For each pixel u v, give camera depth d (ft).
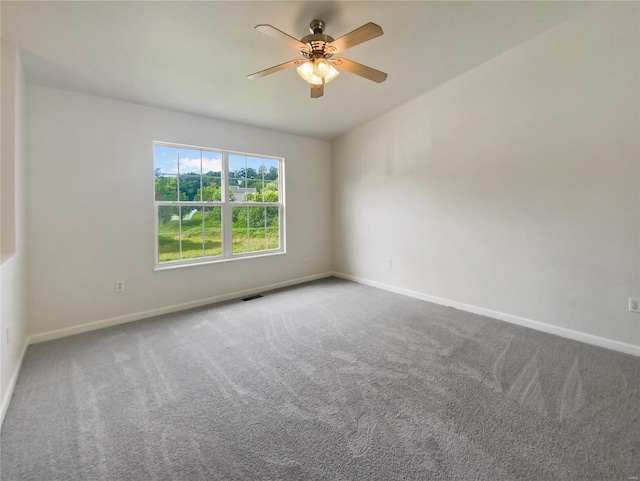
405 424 5.39
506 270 10.16
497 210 10.27
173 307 11.41
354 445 4.91
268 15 6.99
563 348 8.22
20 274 7.59
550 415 5.57
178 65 8.52
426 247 12.54
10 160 7.00
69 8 6.18
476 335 9.12
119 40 7.29
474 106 10.59
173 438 5.08
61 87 8.97
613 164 7.93
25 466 4.52
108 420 5.52
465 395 6.22
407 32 8.29
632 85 7.55
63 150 9.07
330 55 7.13
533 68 9.11
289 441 5.01
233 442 5.00
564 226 8.84
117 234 10.10
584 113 8.29
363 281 15.55
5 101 6.95
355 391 6.39
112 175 9.95
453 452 4.75
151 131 10.73
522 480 4.24
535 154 9.27
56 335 9.06
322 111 12.78
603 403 5.89
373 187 14.64
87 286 9.59
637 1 7.36
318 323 10.19
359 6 7.07
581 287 8.61
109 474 4.38
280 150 14.64
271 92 10.62
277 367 7.38
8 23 6.41
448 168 11.55
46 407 5.86
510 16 7.99
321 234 16.67
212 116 12.06
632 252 7.77
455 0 7.23
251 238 14.02
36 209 8.68
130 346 8.50
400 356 7.88
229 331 9.54
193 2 6.36
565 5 7.76
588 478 4.27
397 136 13.29
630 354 7.84
